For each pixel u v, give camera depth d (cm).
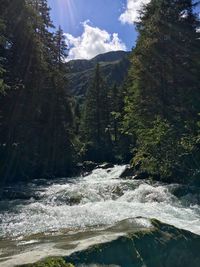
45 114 3534
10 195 1703
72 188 1828
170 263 685
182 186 1773
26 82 2823
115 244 632
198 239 756
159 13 2673
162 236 708
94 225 1026
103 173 3544
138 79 2712
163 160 2108
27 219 1138
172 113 2511
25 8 2864
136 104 2698
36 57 2947
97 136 6303
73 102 4441
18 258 573
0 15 2466
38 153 3300
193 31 2652
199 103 2422
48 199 1622
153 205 1412
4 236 913
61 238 786
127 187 1839
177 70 2630
